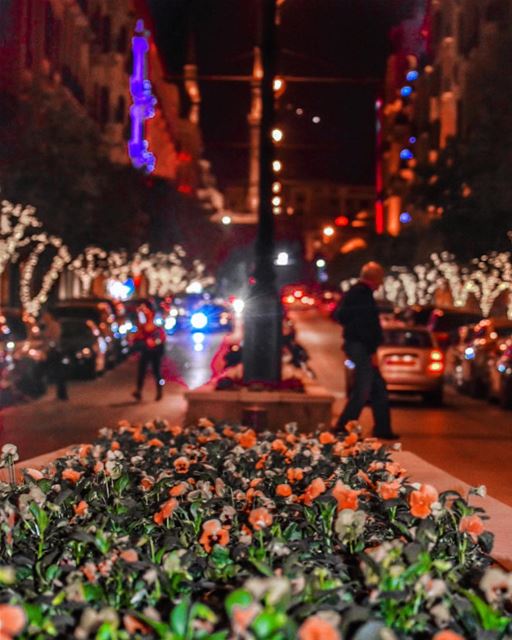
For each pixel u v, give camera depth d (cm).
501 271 4906
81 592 457
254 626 374
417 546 487
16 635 388
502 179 4462
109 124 7400
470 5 5781
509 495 1220
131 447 1061
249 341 1875
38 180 4359
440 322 4147
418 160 8575
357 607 414
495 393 2809
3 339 2669
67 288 6412
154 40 9175
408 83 9700
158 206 8031
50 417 2350
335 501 621
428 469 1156
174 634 395
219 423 1248
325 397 1747
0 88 4438
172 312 5906
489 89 4472
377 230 12138
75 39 6425
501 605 449
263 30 1894
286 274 3797
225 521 648
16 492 720
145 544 582
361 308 1691
